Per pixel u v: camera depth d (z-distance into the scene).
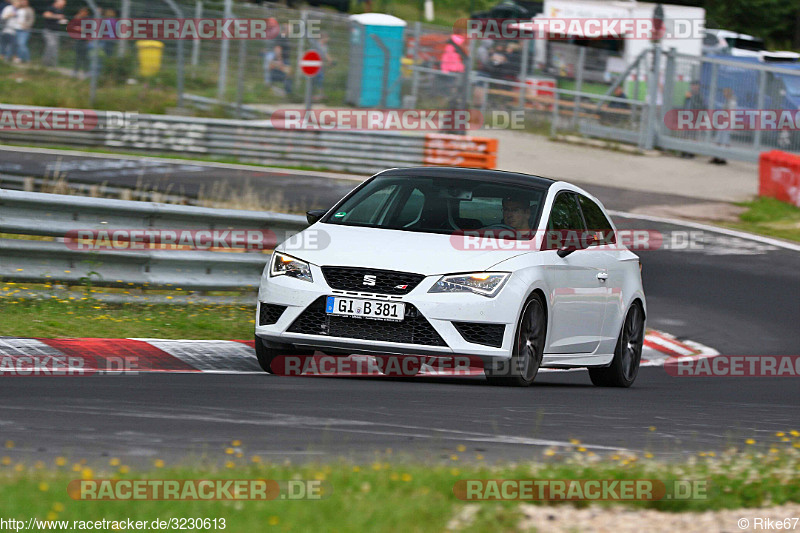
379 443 19.91
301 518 13.69
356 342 27.23
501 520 14.27
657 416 26.62
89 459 17.11
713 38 116.00
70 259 36.56
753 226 75.88
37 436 18.67
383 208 30.44
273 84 99.94
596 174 91.38
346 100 102.69
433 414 23.58
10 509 13.43
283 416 22.12
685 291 56.25
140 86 95.75
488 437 21.25
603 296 32.62
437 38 105.31
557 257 30.08
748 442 21.20
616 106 105.06
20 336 30.56
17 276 35.44
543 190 31.61
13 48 93.25
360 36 102.19
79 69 94.94
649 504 16.08
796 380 39.81
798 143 91.69
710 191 87.88
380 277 27.42
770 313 52.94
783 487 17.36
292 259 28.34
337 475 15.88
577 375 37.62
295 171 84.75
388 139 85.94
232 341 33.62
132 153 86.69
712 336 47.78
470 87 106.44
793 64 115.81
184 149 87.56
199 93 97.12
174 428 20.12
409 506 14.43
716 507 16.25
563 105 107.44
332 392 25.91
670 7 108.81
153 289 38.06
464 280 27.48
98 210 37.06
